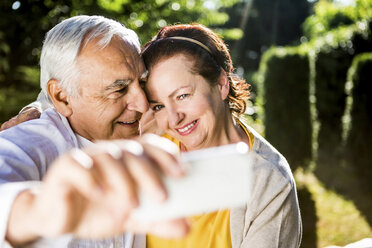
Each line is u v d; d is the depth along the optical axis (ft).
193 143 5.43
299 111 26.30
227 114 5.92
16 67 28.91
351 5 47.32
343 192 22.88
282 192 5.20
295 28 84.74
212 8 32.71
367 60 23.36
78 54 4.33
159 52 5.16
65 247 3.83
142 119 6.17
